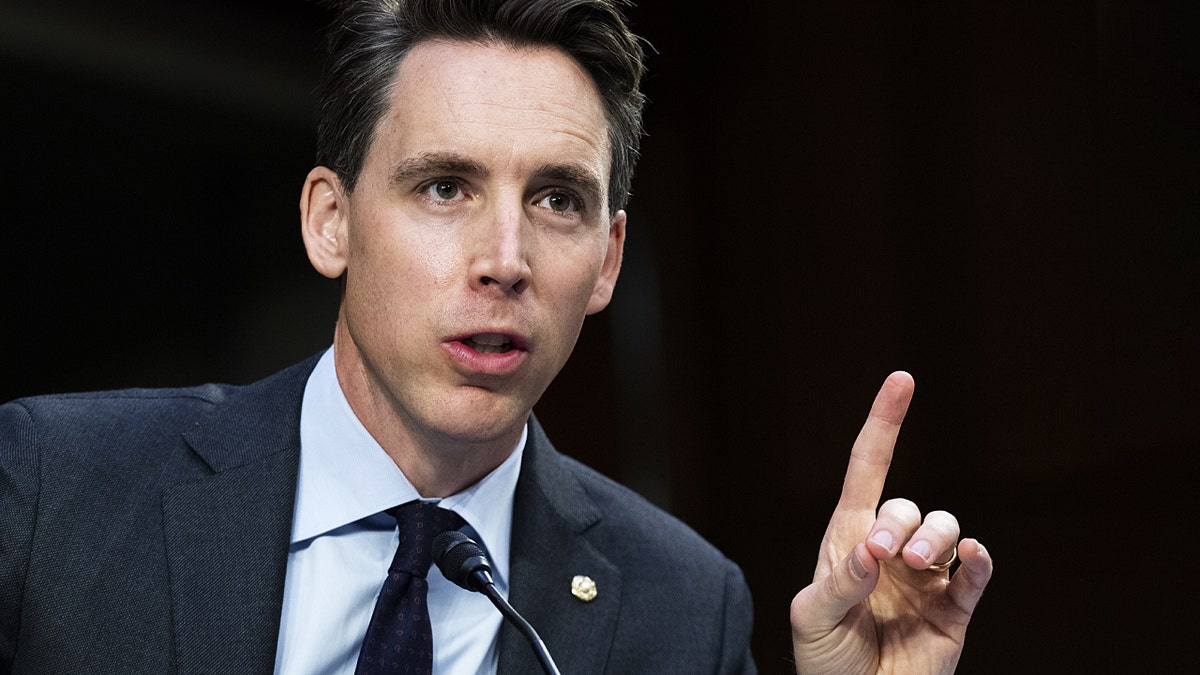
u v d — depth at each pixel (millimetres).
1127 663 6164
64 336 5809
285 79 6383
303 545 3266
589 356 8070
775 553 7773
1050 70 6574
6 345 5688
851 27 7512
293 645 3131
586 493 3832
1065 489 6449
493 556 3408
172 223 6086
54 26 5746
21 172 5730
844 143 7512
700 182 8203
